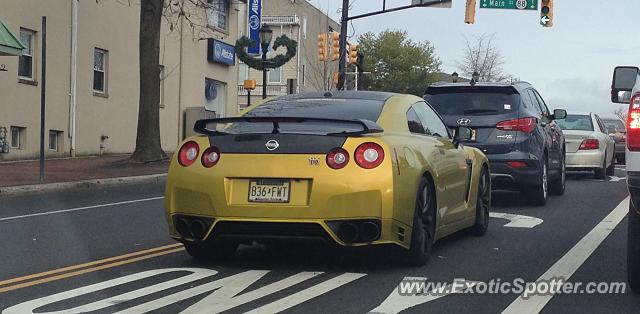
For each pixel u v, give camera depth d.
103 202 13.06
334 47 32.31
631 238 6.34
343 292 6.48
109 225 10.26
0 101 19.72
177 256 8.04
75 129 22.67
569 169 18.39
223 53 31.45
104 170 18.48
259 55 34.97
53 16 21.62
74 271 7.26
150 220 10.75
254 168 6.80
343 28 29.56
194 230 7.03
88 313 5.79
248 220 6.77
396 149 6.93
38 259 7.86
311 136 6.82
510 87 12.32
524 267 7.62
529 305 6.18
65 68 22.23
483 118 12.25
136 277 7.01
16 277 7.00
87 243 8.82
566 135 18.33
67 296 6.30
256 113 7.86
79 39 22.77
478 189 9.39
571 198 14.03
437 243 9.02
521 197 13.62
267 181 6.79
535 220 11.00
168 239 9.11
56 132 22.17
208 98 31.27
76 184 15.52
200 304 6.07
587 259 8.06
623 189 15.86
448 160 8.23
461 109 12.42
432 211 7.70
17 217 11.06
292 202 6.72
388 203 6.67
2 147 19.78
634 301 6.35
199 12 29.53
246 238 6.88
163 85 27.64
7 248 8.49
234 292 6.46
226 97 32.44
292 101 8.08
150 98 20.23
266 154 6.82
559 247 8.77
